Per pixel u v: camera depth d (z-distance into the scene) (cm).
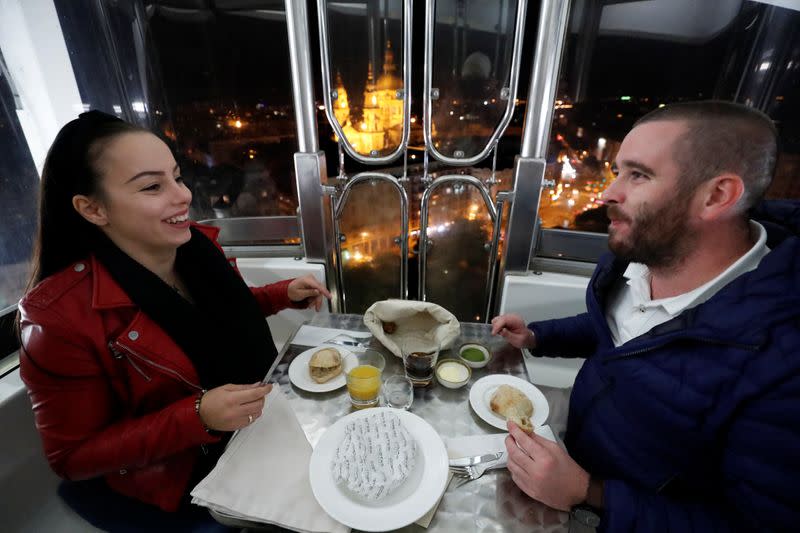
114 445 81
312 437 83
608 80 144
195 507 96
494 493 71
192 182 181
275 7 147
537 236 175
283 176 181
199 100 165
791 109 134
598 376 86
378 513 65
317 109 161
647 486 75
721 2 127
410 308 110
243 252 195
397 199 177
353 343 111
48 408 81
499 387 92
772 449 55
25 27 135
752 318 60
